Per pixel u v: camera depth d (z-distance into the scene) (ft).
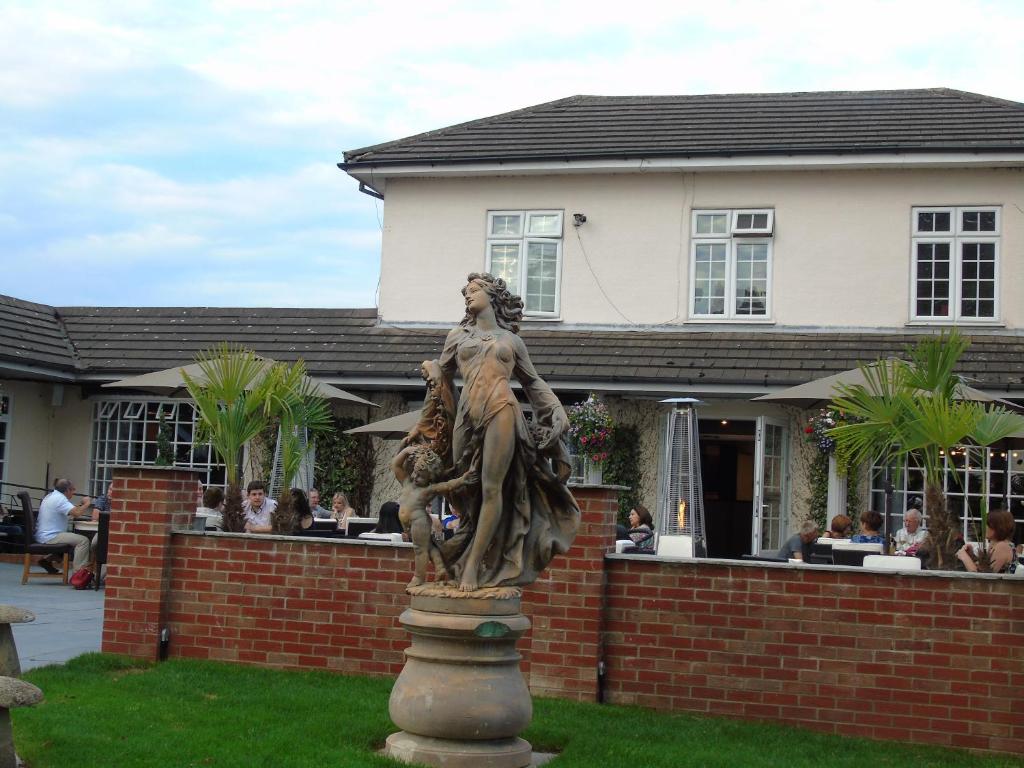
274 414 40.96
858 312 58.95
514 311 22.45
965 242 58.08
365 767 20.36
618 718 25.98
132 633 30.81
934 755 24.53
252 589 30.55
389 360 59.88
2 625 19.97
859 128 61.36
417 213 64.54
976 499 54.03
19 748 21.16
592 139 63.36
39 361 61.21
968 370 52.85
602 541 27.66
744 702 26.91
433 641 21.21
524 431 21.43
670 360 56.70
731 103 68.90
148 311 68.08
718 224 61.05
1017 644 25.29
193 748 21.66
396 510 44.83
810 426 53.78
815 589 26.63
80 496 65.51
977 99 64.80
